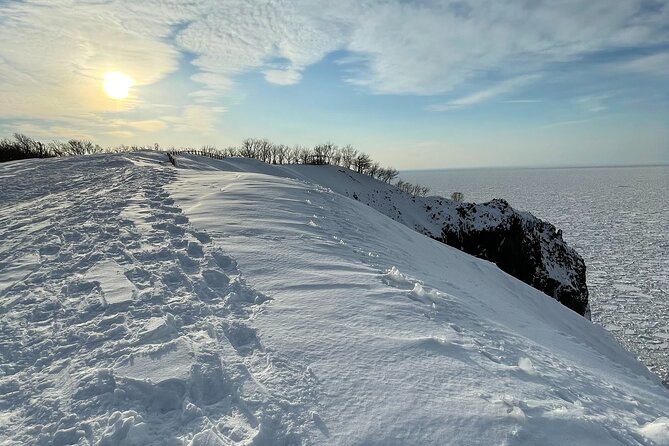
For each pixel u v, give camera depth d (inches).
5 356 146.0
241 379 127.6
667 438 120.3
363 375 131.4
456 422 110.9
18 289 209.2
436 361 144.1
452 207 2273.6
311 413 113.0
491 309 286.0
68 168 775.7
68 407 117.4
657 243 4704.7
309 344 149.2
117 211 369.4
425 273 327.3
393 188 2628.0
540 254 1916.8
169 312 173.8
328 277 225.8
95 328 163.0
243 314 174.1
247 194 449.4
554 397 135.9
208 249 260.2
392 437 104.7
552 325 384.5
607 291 3105.3
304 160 3120.1
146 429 107.8
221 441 102.3
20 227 341.4
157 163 858.8
